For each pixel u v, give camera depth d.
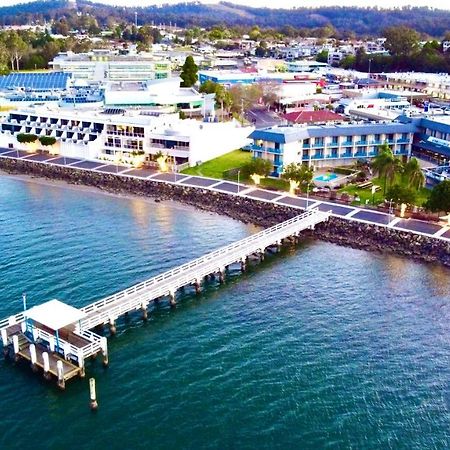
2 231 112.88
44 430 58.81
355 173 144.75
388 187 124.06
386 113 181.38
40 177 155.62
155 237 111.38
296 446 56.94
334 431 59.00
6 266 95.56
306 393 64.69
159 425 59.66
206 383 66.44
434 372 68.81
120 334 77.25
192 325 79.75
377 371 68.88
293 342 75.12
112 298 80.69
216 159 162.12
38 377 67.00
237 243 101.19
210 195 133.75
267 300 87.19
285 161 142.62
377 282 92.94
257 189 136.25
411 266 99.12
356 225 113.00
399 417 61.12
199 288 89.94
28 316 71.25
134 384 66.19
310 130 146.88
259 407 62.38
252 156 151.12
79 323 72.56
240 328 78.88
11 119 183.75
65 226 116.75
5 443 56.94
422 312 83.06
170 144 158.12
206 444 57.09
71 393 64.38
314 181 138.50
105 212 126.69
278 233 107.19
